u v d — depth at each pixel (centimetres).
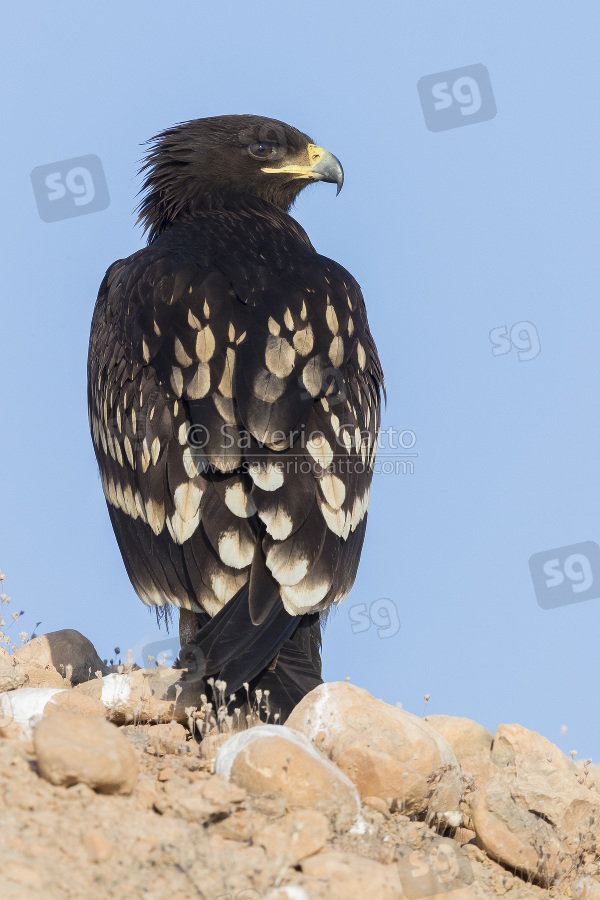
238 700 816
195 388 932
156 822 602
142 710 852
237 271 1034
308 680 838
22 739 718
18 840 553
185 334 971
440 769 736
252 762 659
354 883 580
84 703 804
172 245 1134
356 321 1077
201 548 875
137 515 969
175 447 920
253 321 973
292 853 599
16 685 855
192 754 751
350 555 951
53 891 522
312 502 887
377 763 705
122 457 1001
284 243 1156
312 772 658
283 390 923
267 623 827
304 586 853
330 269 1095
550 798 747
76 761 610
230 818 622
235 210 1291
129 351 1027
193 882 556
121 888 537
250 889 560
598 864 764
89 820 587
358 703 743
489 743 890
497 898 684
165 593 918
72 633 1044
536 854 715
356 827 665
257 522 870
